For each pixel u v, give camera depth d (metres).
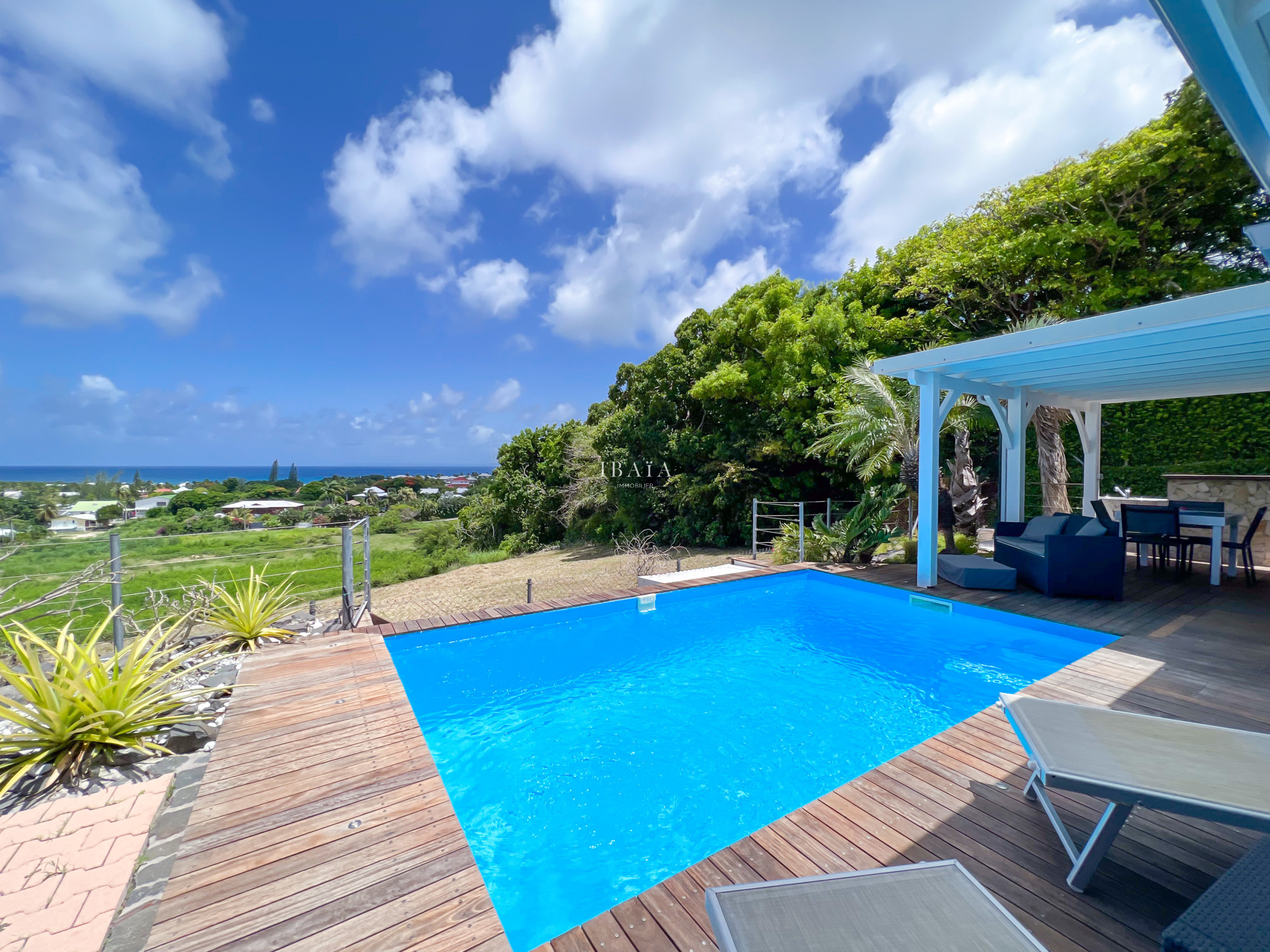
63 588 3.96
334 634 5.84
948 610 6.97
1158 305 5.00
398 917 2.07
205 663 4.59
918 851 2.37
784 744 4.05
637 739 4.16
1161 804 1.87
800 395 14.31
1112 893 2.10
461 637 6.29
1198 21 2.16
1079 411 10.14
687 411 17.77
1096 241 11.05
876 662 5.59
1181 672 4.40
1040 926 1.94
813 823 2.58
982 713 3.76
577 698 4.90
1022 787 2.87
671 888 2.20
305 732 3.57
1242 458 11.09
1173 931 1.45
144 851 2.46
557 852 2.97
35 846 2.48
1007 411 9.16
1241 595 6.75
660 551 15.68
